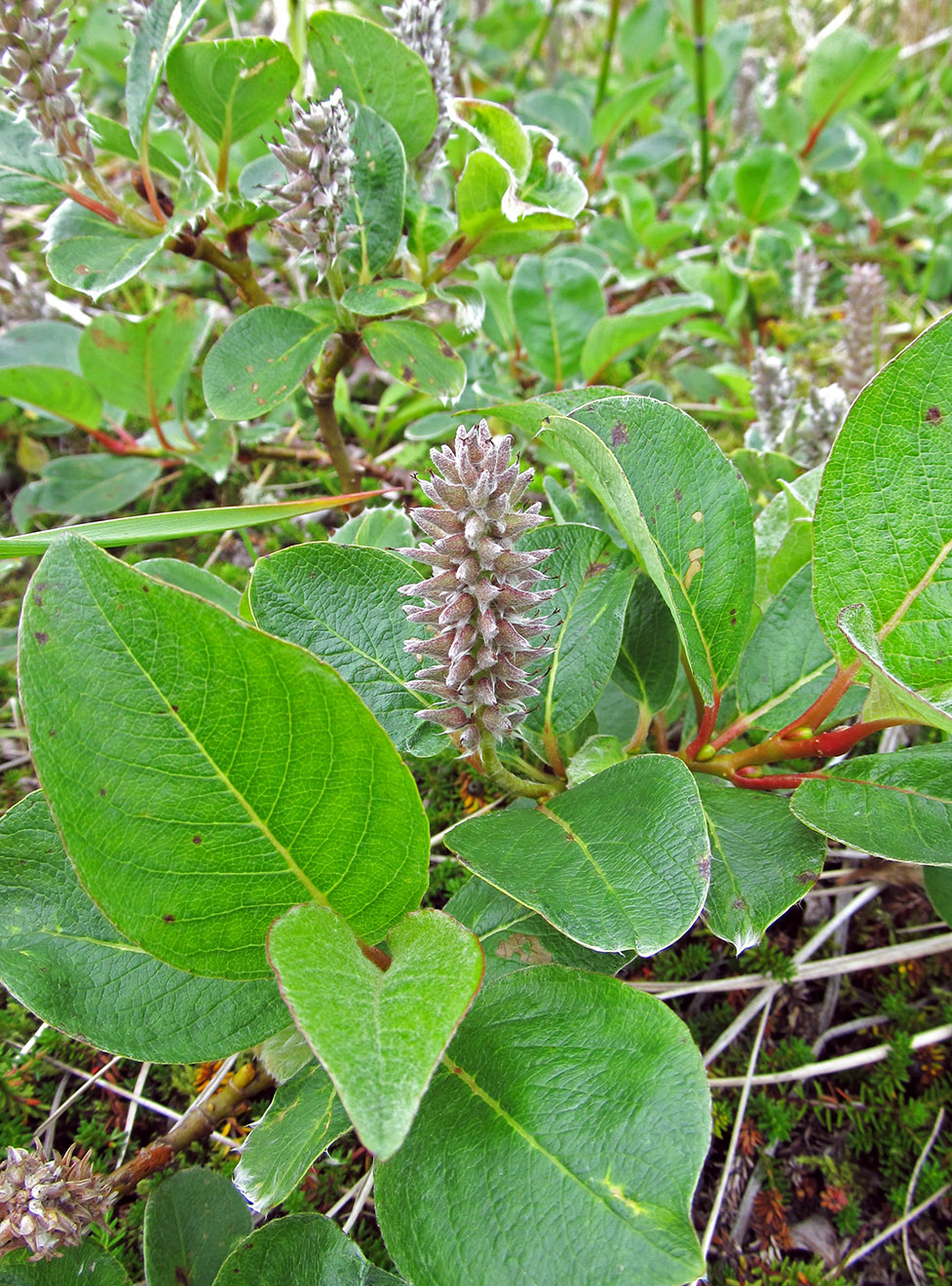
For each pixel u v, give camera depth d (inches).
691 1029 6.7
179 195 6.8
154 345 8.9
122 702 4.2
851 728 5.5
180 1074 6.5
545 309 9.6
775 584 6.7
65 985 4.9
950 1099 6.4
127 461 9.7
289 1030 5.4
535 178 6.8
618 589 5.8
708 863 4.6
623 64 15.8
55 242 6.6
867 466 5.2
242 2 11.3
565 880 4.7
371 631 5.5
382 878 4.6
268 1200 4.4
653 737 7.3
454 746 5.4
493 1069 4.5
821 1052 6.7
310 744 4.3
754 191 12.4
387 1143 3.5
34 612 4.1
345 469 8.4
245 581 9.4
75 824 4.2
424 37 7.1
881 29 18.9
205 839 4.4
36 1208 4.7
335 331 6.9
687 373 11.1
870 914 7.2
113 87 13.8
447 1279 4.1
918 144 14.8
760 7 19.7
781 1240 6.0
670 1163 4.1
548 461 8.8
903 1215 6.1
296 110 6.0
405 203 7.1
